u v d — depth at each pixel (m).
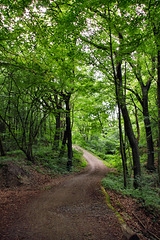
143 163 16.03
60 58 10.27
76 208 6.29
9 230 4.41
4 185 8.66
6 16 6.80
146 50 9.24
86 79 11.30
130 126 10.98
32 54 8.98
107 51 8.73
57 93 13.38
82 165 19.69
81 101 17.09
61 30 7.22
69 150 16.38
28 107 13.55
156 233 5.63
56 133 17.75
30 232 4.39
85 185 10.11
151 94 16.22
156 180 10.71
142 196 7.92
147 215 6.80
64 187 9.72
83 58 9.16
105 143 29.20
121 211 6.62
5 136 15.74
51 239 4.08
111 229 4.63
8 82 12.63
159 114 9.92
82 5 6.01
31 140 13.24
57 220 5.20
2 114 14.72
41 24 7.29
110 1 5.89
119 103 9.42
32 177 10.59
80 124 27.50
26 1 5.88
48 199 7.37
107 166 20.12
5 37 6.86
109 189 9.33
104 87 11.24
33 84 10.08
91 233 4.41
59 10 7.50
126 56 8.09
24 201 6.94
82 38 8.21
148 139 14.38
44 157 15.12
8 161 10.73
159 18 6.52
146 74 12.28
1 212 5.51
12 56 9.61
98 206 6.50
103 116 12.76
